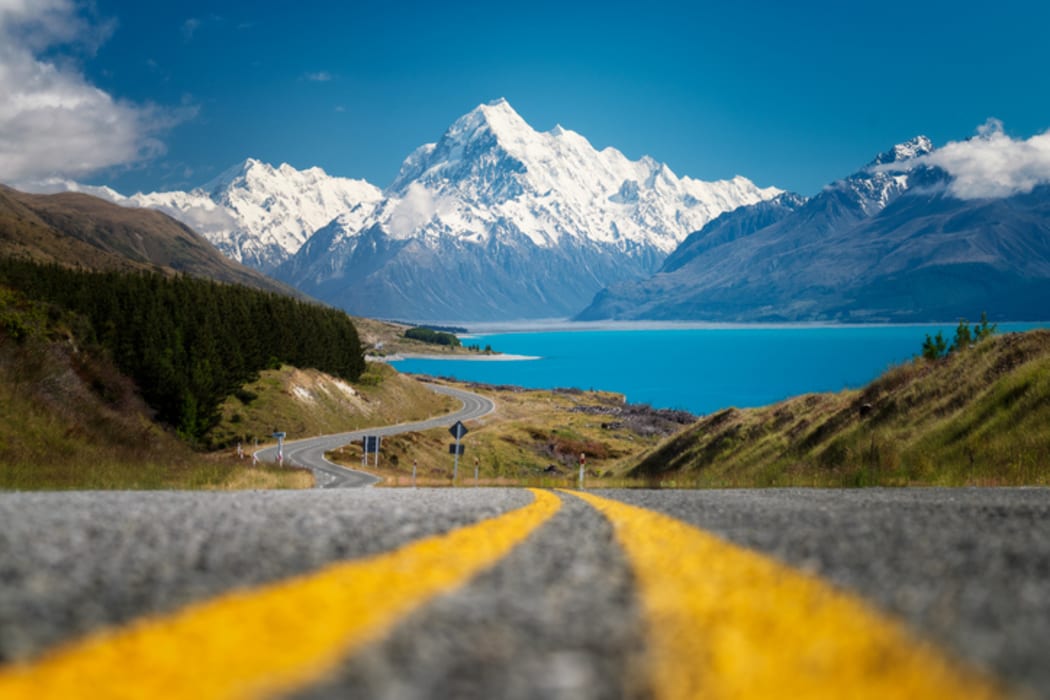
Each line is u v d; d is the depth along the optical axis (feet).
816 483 87.04
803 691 6.46
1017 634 9.07
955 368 107.24
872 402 117.60
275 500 33.91
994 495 50.44
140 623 8.90
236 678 6.71
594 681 7.04
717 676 7.01
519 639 8.75
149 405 284.20
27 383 94.12
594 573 13.84
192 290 374.22
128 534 17.75
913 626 9.23
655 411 556.51
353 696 6.37
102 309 308.19
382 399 479.00
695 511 29.89
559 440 408.05
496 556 15.87
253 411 361.51
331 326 476.54
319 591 10.96
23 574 12.01
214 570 13.12
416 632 8.84
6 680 6.45
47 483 61.77
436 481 161.89
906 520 25.02
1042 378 84.99
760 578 12.82
